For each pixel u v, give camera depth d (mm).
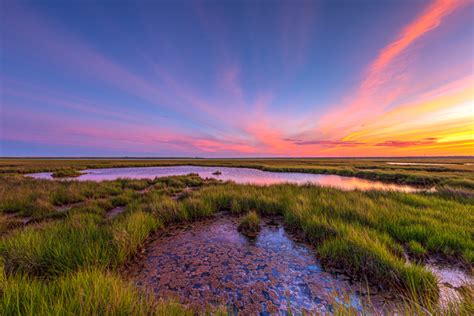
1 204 7477
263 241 4871
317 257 4047
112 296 2293
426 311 2430
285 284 3180
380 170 25750
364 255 3525
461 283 3080
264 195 8625
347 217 5676
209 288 3078
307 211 6051
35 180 14109
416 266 3193
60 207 8156
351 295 2887
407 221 5043
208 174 24734
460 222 4875
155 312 2287
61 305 2105
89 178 19656
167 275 3404
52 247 3543
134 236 4371
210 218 6613
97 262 3332
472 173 21938
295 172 27859
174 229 5652
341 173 24469
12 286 2379
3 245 3654
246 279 3314
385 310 2578
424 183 16703
